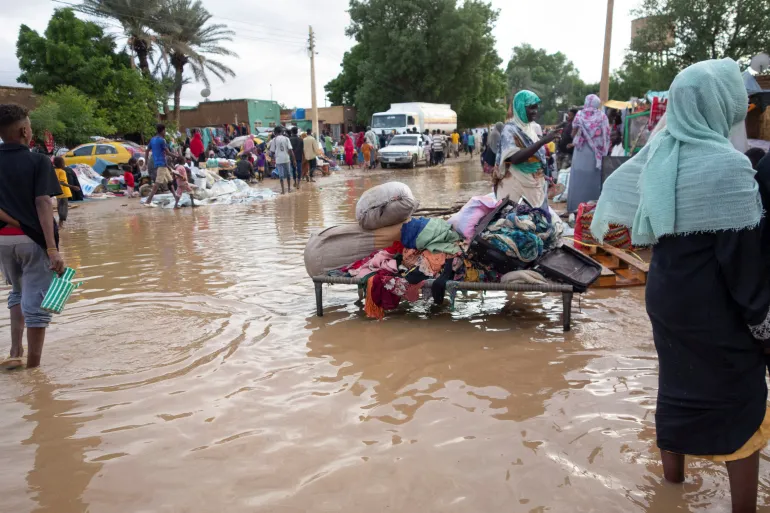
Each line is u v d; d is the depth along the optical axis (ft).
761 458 9.69
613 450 9.96
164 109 122.42
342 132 165.48
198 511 8.68
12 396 12.65
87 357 14.74
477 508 8.55
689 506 8.48
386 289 16.72
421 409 11.63
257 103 149.28
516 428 10.78
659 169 7.75
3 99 96.48
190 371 13.75
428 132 118.21
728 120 7.73
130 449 10.46
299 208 45.68
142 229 37.17
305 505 8.71
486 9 157.28
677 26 103.71
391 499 8.80
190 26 118.93
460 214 17.83
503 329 16.12
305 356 14.52
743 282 7.18
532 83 268.00
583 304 18.16
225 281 22.11
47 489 9.36
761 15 96.43
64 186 39.83
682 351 7.76
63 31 100.01
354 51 188.55
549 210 19.79
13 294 14.49
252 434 10.82
